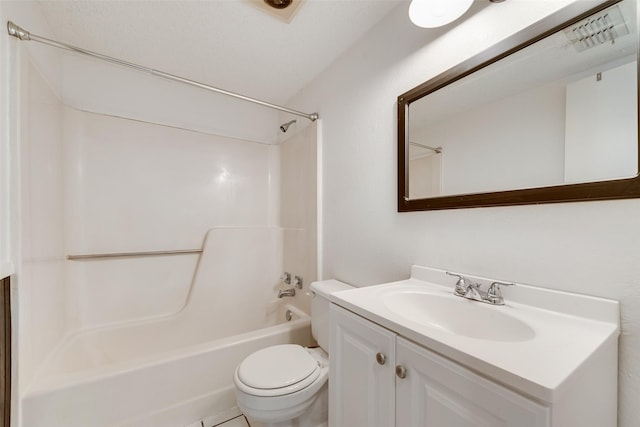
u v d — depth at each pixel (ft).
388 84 4.42
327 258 5.87
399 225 4.20
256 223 7.89
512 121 2.91
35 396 3.44
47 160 4.53
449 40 3.54
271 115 8.14
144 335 5.99
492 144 3.07
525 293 2.75
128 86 6.19
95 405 3.80
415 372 2.20
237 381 3.75
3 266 3.06
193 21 4.59
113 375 3.94
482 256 3.16
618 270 2.25
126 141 6.17
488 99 3.12
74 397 3.67
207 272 6.77
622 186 2.19
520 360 1.72
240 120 7.69
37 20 4.14
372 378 2.66
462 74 3.33
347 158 5.31
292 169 7.37
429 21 3.33
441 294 3.19
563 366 1.65
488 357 1.75
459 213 3.41
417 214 3.93
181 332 6.36
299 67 6.00
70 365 4.69
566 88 2.54
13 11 3.46
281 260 7.75
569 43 2.53
